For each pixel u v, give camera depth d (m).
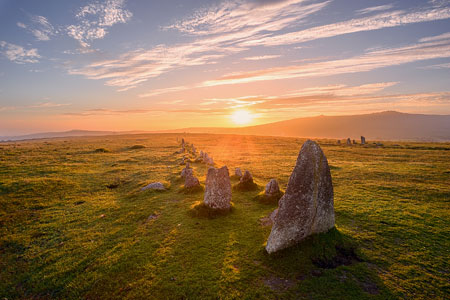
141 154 49.75
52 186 21.47
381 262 8.96
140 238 11.78
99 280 8.66
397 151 46.03
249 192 18.98
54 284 8.73
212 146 66.69
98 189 22.02
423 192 17.75
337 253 9.50
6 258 10.76
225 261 9.41
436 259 9.11
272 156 43.12
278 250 9.43
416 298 7.16
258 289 7.78
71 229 13.49
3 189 19.89
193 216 14.06
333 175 24.69
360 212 13.90
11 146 73.38
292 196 9.73
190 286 8.09
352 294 7.36
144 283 8.34
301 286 7.78
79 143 86.56
